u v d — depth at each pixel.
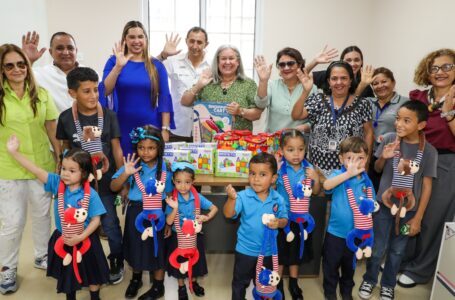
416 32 3.45
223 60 2.62
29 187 2.24
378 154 2.17
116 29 4.52
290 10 4.55
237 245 1.98
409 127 1.92
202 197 2.09
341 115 2.23
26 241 2.86
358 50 3.16
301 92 2.67
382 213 2.12
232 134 2.36
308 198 2.03
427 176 2.01
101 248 1.98
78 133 2.07
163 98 2.68
